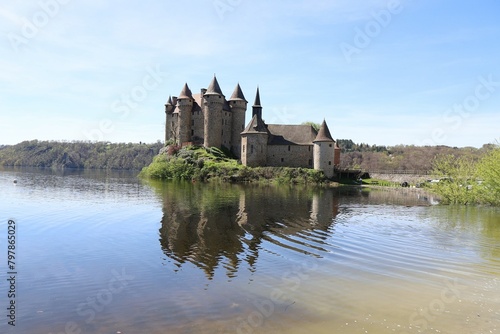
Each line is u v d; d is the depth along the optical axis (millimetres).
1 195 43344
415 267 15516
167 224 24875
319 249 18469
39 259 16734
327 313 11031
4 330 10000
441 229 23625
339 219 27391
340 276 14367
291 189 56375
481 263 16078
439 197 46938
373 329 10031
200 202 36906
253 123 83812
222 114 91438
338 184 71062
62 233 22188
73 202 36844
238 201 37969
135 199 39531
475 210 33250
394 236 21484
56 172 111750
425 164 110250
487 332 9852
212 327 10156
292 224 25109
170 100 104938
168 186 58000
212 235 21562
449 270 15117
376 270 15102
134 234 21797
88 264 15945
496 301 11930
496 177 33469
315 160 79062
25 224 25109
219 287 13203
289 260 16562
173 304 11695
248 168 75688
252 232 22391
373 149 156625
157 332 9875
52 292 12734
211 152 85875
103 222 25703
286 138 86812
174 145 92125
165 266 15641
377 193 53344
